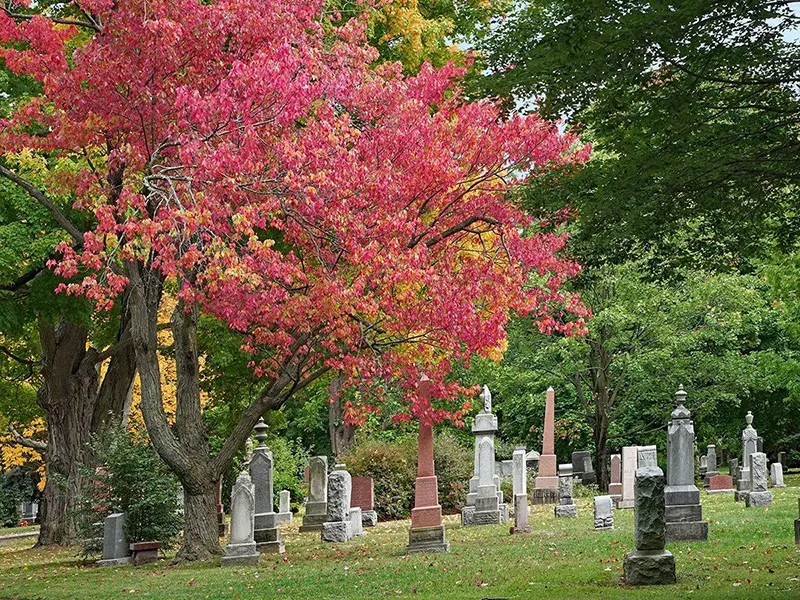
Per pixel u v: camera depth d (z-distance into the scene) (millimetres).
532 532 23453
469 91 14250
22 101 22266
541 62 13055
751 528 20094
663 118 13133
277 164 17359
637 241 16203
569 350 40531
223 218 17062
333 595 15242
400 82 19344
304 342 20703
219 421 34094
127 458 23891
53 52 18109
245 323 19609
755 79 13414
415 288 18906
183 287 16969
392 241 17750
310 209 17359
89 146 20047
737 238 15789
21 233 23328
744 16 12398
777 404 47781
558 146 19531
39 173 23172
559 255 21078
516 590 14000
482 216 20312
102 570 21734
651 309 39250
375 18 24938
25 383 36031
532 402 42438
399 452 36438
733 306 40125
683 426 18859
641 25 12070
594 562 16594
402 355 21047
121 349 30094
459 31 28969
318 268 18766
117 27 17094
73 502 30328
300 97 16656
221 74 17703
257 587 16719
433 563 18312
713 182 13273
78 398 30844
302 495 46938
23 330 27797
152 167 17344
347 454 37500
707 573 14453
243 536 20703
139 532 23703
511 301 20219
